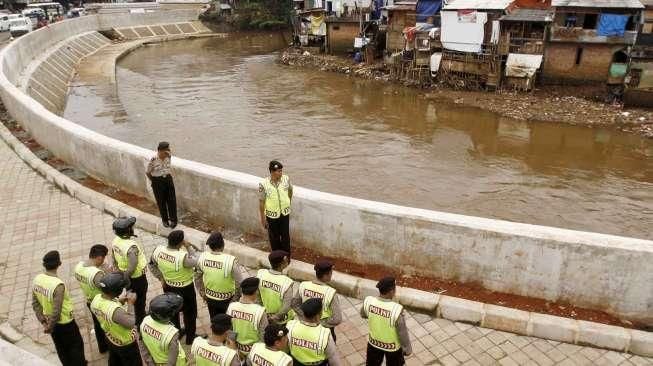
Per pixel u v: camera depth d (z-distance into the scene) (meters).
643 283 6.49
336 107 30.19
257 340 5.23
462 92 32.59
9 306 7.52
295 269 7.99
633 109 27.55
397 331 5.23
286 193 7.70
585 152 22.03
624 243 6.50
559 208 16.70
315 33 51.03
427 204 16.98
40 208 10.87
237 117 28.08
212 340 4.75
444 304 7.03
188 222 9.73
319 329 4.85
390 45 41.28
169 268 6.27
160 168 8.87
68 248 9.15
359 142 23.56
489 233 6.96
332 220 8.00
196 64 47.00
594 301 6.80
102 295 5.51
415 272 7.66
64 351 6.09
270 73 41.88
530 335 6.71
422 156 21.69
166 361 4.93
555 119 26.53
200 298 7.80
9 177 12.73
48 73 32.41
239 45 60.81
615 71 29.36
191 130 25.59
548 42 30.69
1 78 20.00
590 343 6.52
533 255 6.84
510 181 18.97
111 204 10.53
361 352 6.50
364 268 7.97
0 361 3.97
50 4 64.38
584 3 28.94
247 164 20.66
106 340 5.98
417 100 31.45
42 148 14.57
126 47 54.66
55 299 5.69
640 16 28.36
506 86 32.12
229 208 9.27
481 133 24.77
